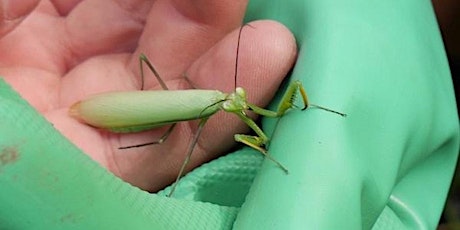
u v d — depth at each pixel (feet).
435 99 0.66
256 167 0.63
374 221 0.59
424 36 0.69
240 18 0.65
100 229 0.42
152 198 0.50
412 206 0.67
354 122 0.56
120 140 0.65
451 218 1.06
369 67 0.59
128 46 0.76
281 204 0.50
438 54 0.71
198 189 0.62
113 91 0.71
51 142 0.41
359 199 0.53
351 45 0.60
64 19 0.76
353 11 0.63
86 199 0.41
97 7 0.74
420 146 0.64
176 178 0.67
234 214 0.54
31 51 0.74
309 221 0.49
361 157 0.56
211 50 0.66
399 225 0.65
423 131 0.64
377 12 0.65
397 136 0.59
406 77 0.62
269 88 0.63
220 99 0.60
